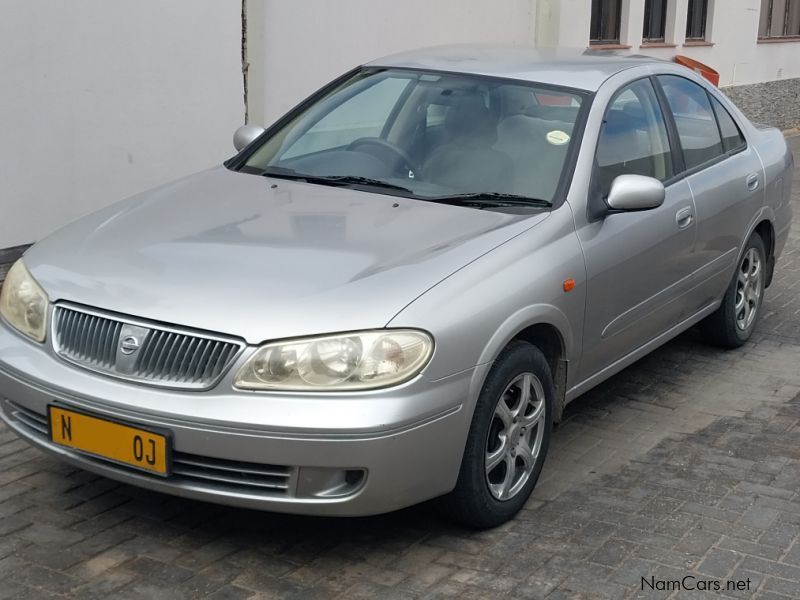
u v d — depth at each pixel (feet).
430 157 15.23
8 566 11.89
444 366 11.69
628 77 16.90
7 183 21.42
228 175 15.76
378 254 12.55
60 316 12.27
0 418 13.19
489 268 12.68
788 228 22.15
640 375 19.33
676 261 16.90
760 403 18.15
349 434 11.04
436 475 11.93
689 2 49.62
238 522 13.12
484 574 12.17
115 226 13.73
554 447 15.99
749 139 20.40
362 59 30.27
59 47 21.89
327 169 15.47
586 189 14.66
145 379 11.49
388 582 11.93
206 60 25.20
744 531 13.44
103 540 12.55
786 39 56.90
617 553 12.76
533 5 37.70
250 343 11.19
